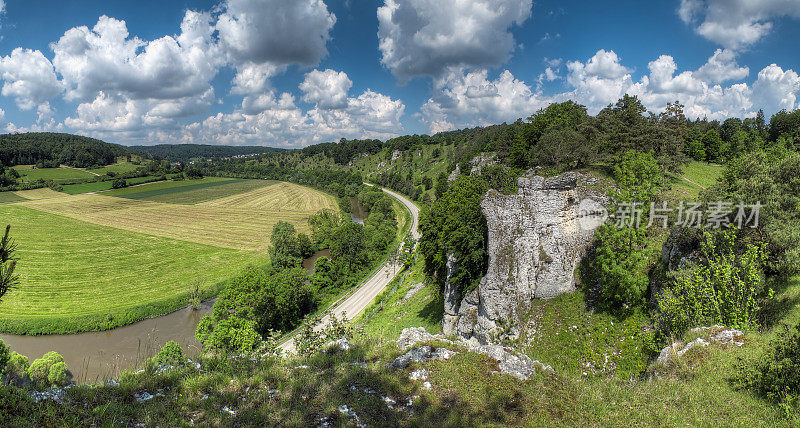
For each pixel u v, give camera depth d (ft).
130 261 255.91
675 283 73.31
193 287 206.69
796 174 86.63
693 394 39.45
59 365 98.53
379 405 33.83
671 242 90.33
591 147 173.88
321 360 42.78
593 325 89.92
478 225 106.83
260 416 30.22
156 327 169.58
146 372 35.50
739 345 50.29
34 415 25.45
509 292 94.63
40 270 231.50
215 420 29.43
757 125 322.96
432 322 122.01
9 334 157.58
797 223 72.69
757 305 69.82
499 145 278.67
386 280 218.59
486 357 43.78
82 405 28.53
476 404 35.14
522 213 96.89
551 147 181.88
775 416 35.55
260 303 158.71
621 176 122.83
